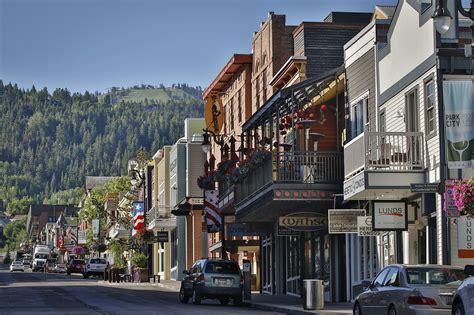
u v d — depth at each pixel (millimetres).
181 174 77000
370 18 52438
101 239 112625
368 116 34906
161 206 79062
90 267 92438
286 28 53500
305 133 39031
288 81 49844
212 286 38781
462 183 23125
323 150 38906
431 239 28781
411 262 31031
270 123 39469
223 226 50688
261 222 45750
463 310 18797
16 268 141125
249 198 40188
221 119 59312
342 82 37844
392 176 28812
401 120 31359
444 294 20359
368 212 33688
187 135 81875
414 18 30281
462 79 27844
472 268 18703
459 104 26734
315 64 48156
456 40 28484
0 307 35688
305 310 31469
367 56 34875
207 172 49719
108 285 66750
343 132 38656
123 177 103438
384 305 22078
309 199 35531
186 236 77438
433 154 28469
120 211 105312
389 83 32594
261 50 56188
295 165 35875
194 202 70500
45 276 99438
